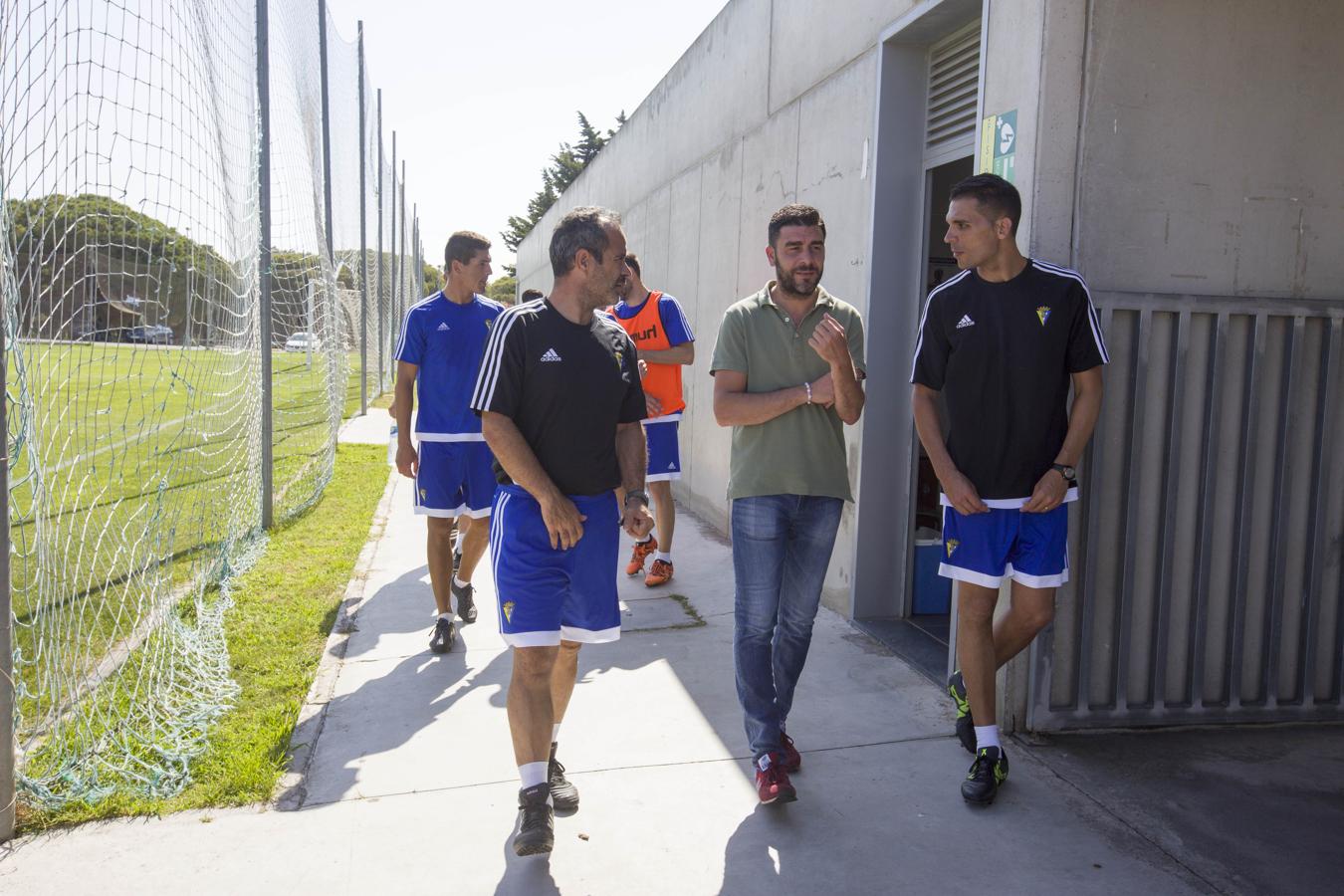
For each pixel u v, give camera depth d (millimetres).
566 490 2766
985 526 2988
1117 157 3340
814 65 5648
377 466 10695
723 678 4176
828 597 5312
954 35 4508
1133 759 3354
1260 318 3465
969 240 2881
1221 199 3441
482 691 4039
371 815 2979
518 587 2721
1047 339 2875
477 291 4578
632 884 2607
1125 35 3299
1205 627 3602
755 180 6742
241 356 6590
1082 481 3406
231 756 3295
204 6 4719
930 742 3510
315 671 4238
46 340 3795
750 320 3152
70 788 3049
